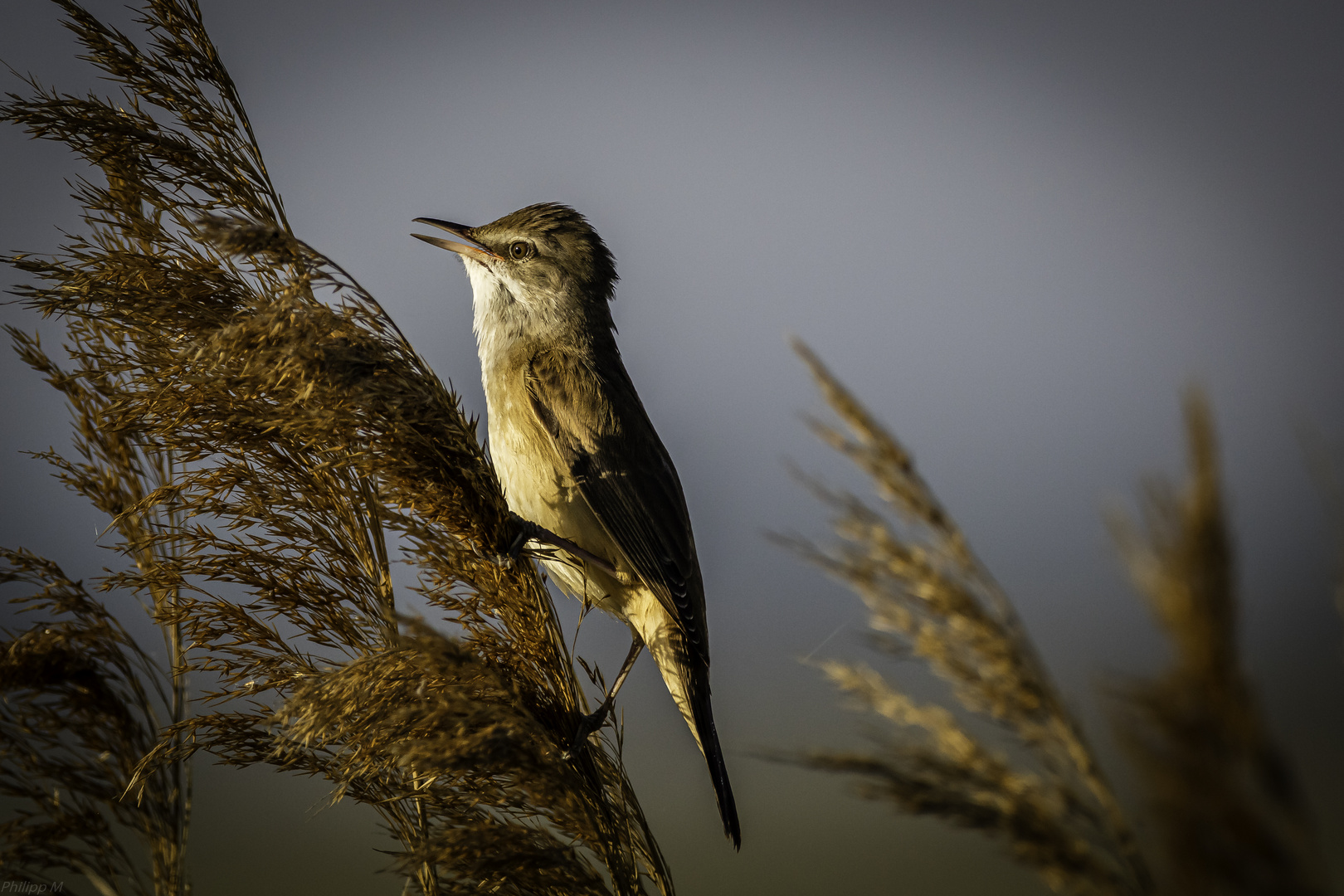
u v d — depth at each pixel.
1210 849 2.24
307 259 4.43
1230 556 2.35
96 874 4.45
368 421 4.44
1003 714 3.37
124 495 4.46
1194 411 2.41
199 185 4.45
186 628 4.45
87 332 4.46
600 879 4.43
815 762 3.34
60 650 4.44
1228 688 2.29
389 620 4.45
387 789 4.44
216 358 4.43
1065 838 3.21
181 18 4.46
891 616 3.52
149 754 4.44
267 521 4.45
